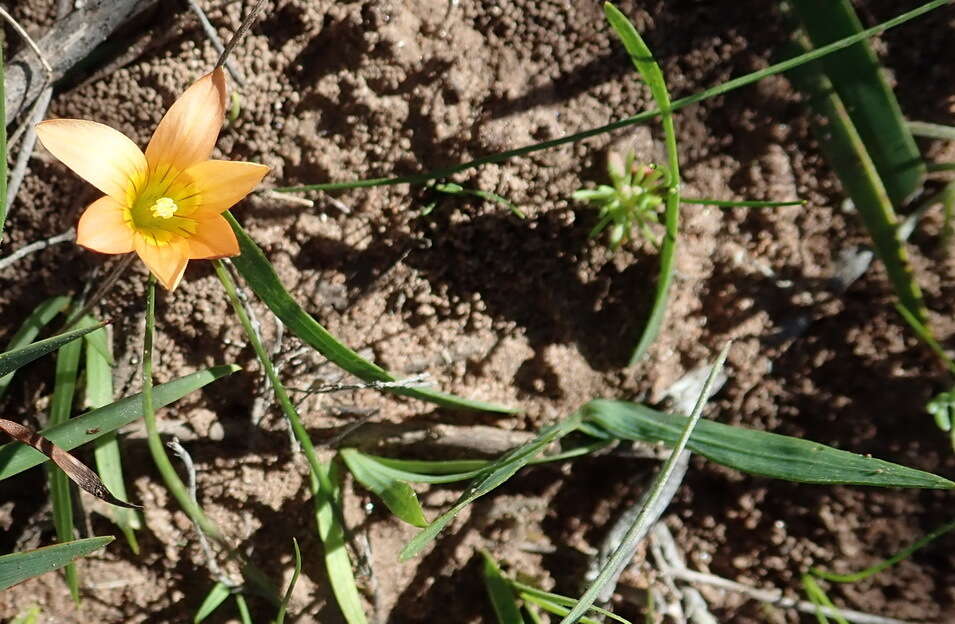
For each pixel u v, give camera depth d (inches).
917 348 10.8
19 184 9.7
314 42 10.0
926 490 10.9
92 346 9.9
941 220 10.7
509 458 10.0
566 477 10.8
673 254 10.2
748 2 10.5
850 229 10.7
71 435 9.5
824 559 10.9
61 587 10.2
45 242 9.8
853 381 10.9
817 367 10.9
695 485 11.0
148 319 9.4
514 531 10.7
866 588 10.9
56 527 9.9
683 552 11.0
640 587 10.8
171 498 10.2
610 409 10.4
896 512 10.9
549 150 10.3
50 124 9.1
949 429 10.8
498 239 10.4
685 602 10.9
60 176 9.8
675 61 10.5
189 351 10.1
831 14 10.3
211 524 9.4
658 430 10.2
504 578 10.6
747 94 10.6
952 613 10.9
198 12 9.7
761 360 10.8
